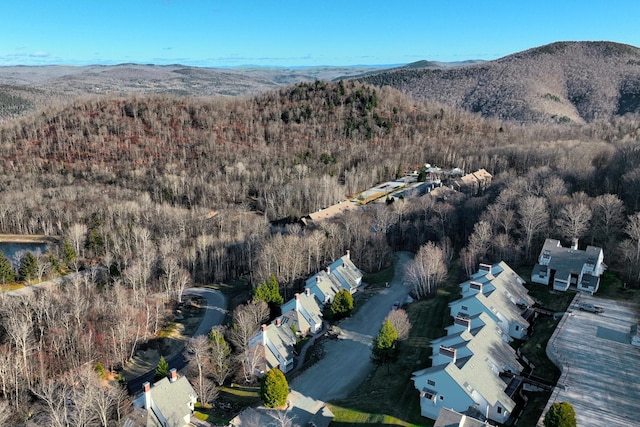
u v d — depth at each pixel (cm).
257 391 7994
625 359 7381
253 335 9056
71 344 9300
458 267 11819
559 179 13725
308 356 9012
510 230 12419
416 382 6919
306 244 12950
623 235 11138
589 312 8925
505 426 6259
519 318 8656
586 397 6531
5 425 7400
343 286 11588
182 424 7144
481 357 7094
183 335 10944
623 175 13462
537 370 7400
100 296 11719
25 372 8481
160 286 13212
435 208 14650
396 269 12875
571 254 10106
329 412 7100
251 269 13662
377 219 14712
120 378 8844
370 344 9219
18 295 11831
